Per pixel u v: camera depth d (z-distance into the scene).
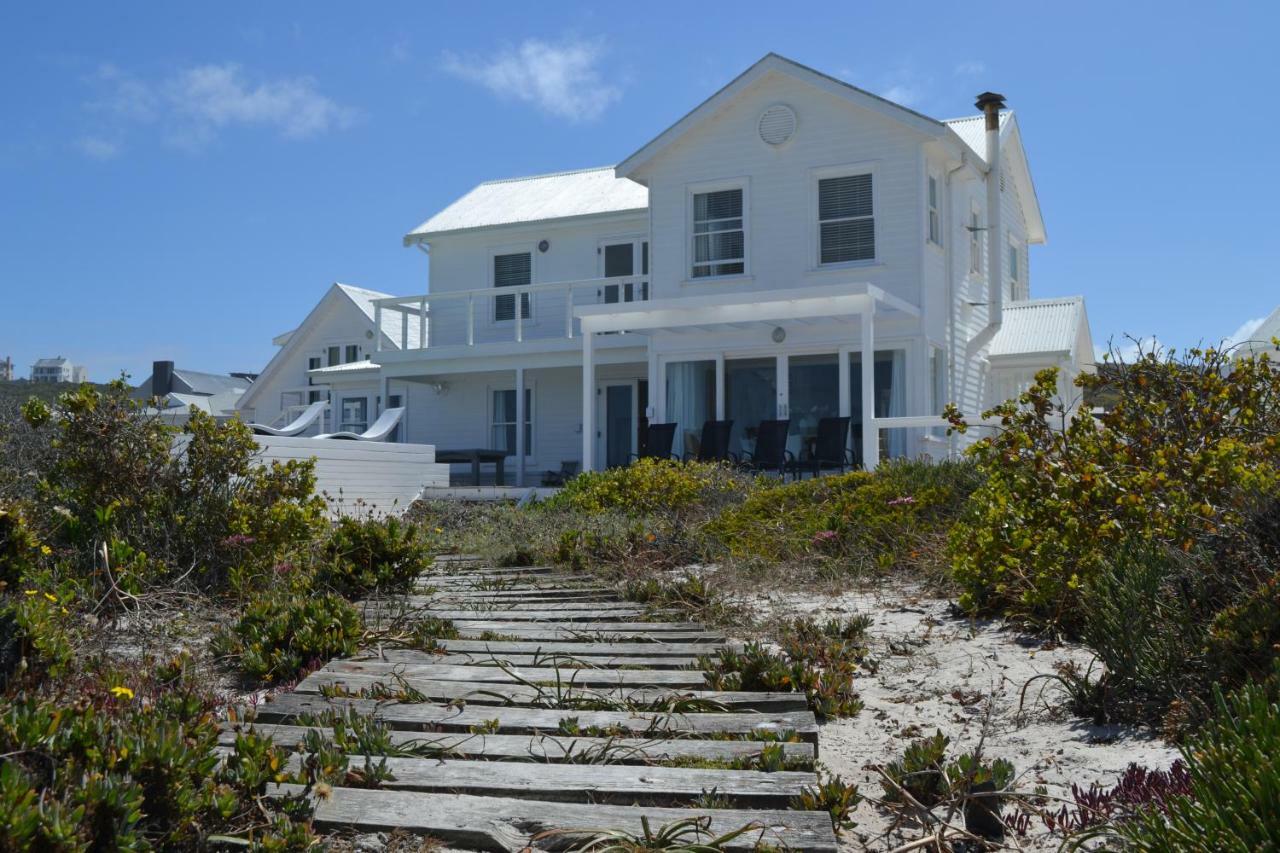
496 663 5.96
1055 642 6.33
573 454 22.53
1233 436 7.05
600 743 4.62
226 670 5.99
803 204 17.84
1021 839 3.83
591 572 9.98
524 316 23.17
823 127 17.78
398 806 3.89
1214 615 5.06
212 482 8.27
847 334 17.27
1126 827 3.41
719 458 17.11
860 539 9.70
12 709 3.42
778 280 17.94
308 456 14.02
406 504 15.67
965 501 9.88
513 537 11.87
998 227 19.70
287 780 3.84
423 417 24.08
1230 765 3.11
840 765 4.72
